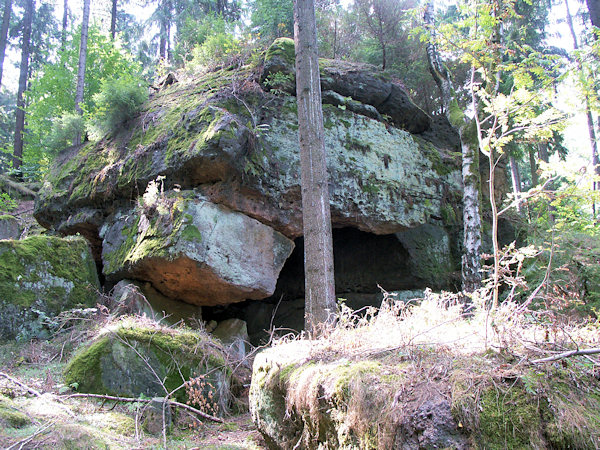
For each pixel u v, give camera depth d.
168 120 7.55
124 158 7.72
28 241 6.50
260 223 7.02
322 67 8.52
